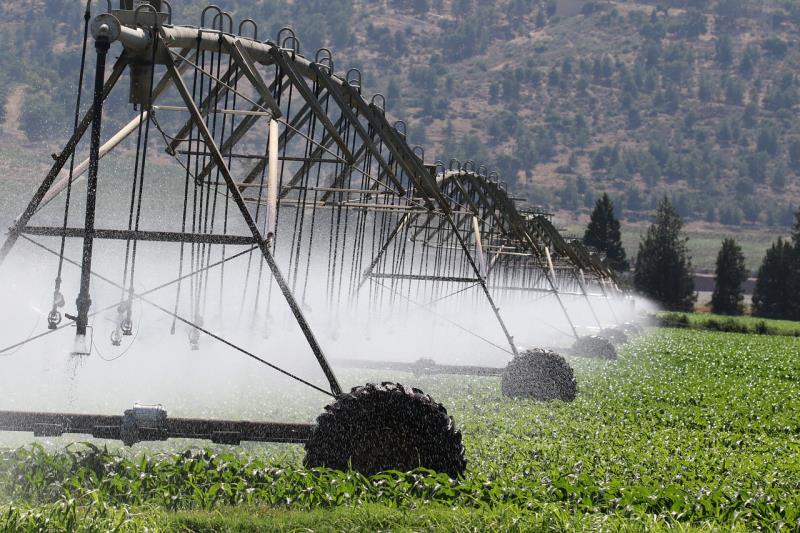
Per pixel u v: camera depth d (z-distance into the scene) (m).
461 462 25.66
